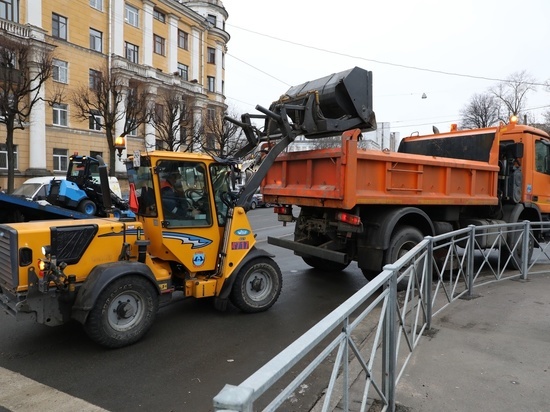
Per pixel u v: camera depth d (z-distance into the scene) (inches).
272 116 229.1
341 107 246.8
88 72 1091.3
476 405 117.3
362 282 292.2
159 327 198.2
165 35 1378.0
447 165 267.9
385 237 239.3
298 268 338.3
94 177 578.9
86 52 1083.9
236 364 158.7
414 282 159.6
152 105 1037.8
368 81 254.8
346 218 233.3
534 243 329.7
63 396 133.6
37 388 138.8
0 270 170.9
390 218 242.2
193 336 187.0
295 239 285.1
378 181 236.4
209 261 211.6
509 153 317.1
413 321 154.1
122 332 171.2
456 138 327.3
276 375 55.4
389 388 114.8
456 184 277.9
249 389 50.2
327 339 179.0
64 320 166.6
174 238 199.0
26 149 965.2
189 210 206.4
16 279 156.1
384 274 112.0
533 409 115.1
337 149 225.1
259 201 1076.5
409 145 362.3
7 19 911.0
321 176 239.6
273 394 133.8
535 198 333.7
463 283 254.7
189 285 204.2
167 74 1315.2
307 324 204.2
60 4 1019.3
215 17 1673.2
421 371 138.3
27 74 746.2
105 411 124.9
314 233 278.8
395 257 245.3
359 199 224.4
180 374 150.1
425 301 177.5
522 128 326.0
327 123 238.1
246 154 259.4
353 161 219.6
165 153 199.3
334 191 226.1
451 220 291.6
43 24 977.5
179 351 170.4
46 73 768.3
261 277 223.1
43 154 983.6
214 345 177.0
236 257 213.2
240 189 221.5
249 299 217.3
